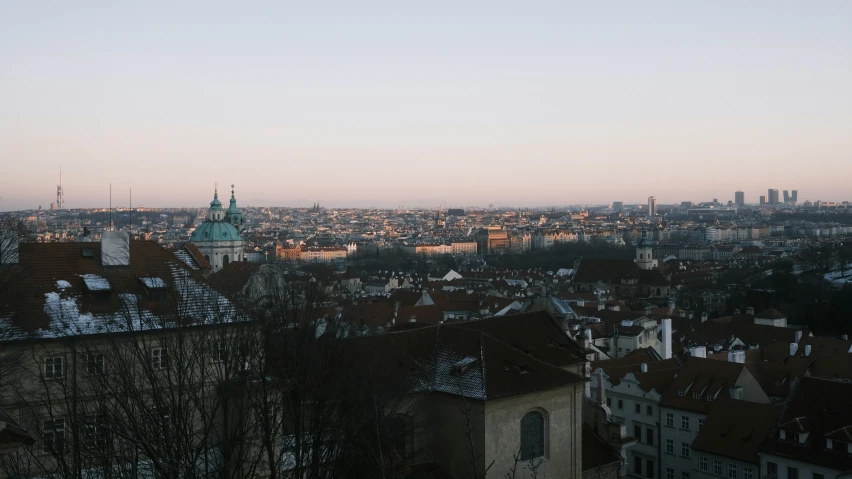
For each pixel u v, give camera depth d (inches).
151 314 2405.3
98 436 2076.8
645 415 4382.4
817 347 5349.4
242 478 2095.2
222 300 2583.7
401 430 2608.3
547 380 2765.7
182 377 2028.8
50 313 2333.9
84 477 1930.4
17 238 2573.8
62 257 2623.0
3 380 2090.3
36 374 2170.3
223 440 2122.3
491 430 2583.7
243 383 2096.5
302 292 3703.3
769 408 3683.6
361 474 2357.3
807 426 3326.8
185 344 2231.8
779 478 3356.3
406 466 2482.8
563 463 2829.7
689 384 4259.4
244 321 2351.1
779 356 5201.8
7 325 2201.0
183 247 4320.9
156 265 2760.8
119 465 1908.2
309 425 2262.6
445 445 2677.2
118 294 2342.5
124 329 2208.4
